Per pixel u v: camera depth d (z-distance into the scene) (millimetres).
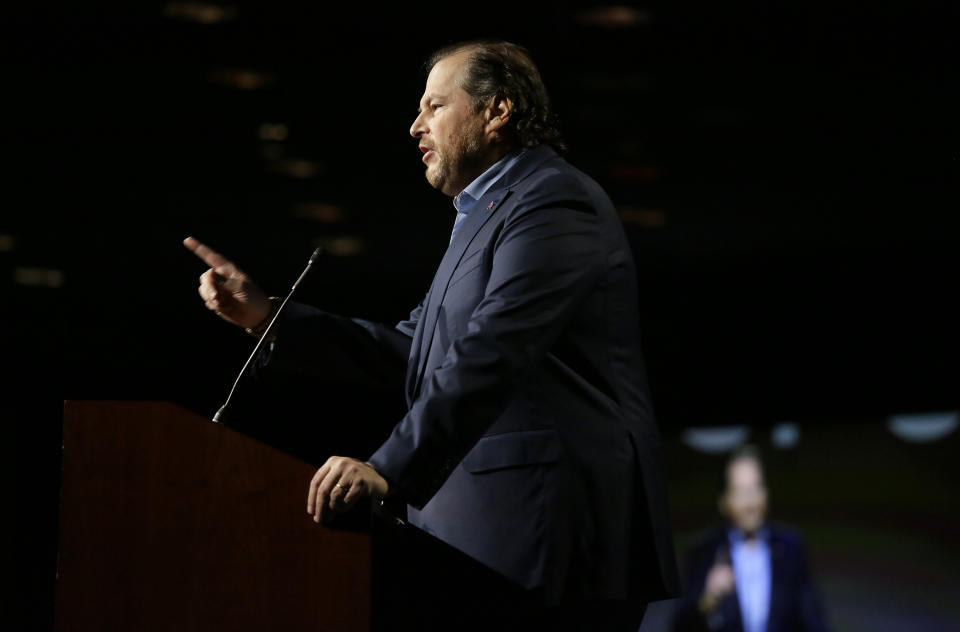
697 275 21031
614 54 14492
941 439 17000
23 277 20781
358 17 13719
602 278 4523
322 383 17359
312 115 16203
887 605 16266
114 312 21422
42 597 20094
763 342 20359
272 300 5359
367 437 17266
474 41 5262
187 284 20969
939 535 16516
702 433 18641
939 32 13422
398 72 15078
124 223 19219
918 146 16250
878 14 13180
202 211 19062
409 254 20734
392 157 17406
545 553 4125
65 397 21062
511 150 5012
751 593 16656
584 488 4281
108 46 14211
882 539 16703
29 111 15742
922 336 19625
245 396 17312
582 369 4469
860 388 19688
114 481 3896
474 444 4074
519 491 4234
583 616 4426
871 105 15281
